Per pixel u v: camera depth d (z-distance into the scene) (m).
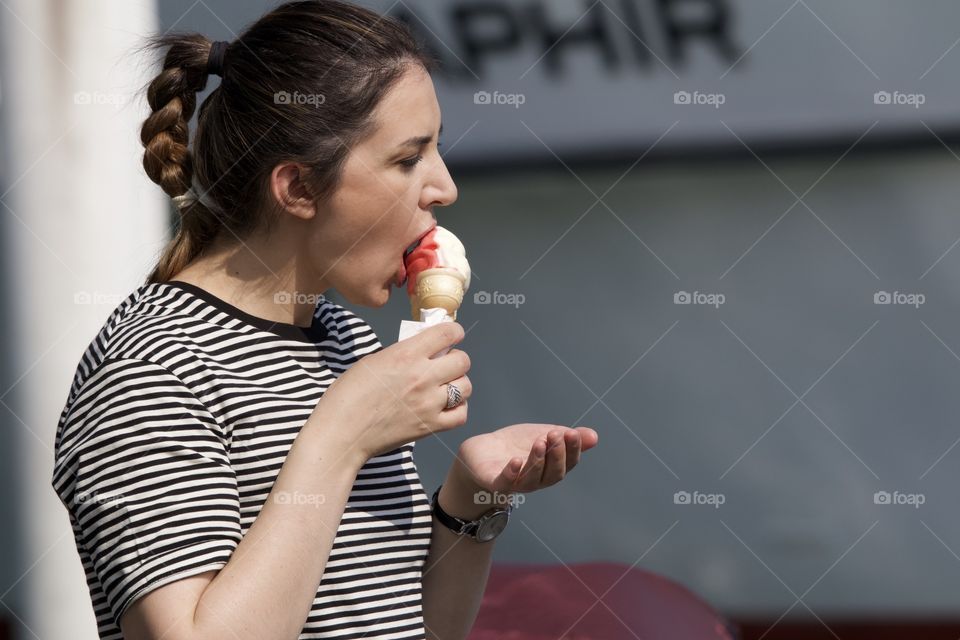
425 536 2.79
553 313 9.29
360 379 2.41
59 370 4.89
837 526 8.80
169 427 2.28
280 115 2.56
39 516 4.89
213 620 2.09
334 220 2.61
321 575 2.26
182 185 2.73
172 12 6.11
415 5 8.15
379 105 2.57
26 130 4.85
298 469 2.29
